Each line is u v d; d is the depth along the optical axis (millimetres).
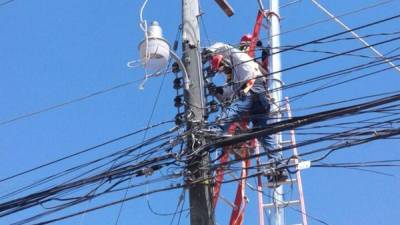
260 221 12758
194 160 11641
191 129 11844
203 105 12383
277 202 12797
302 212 12711
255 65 12922
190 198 11594
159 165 11727
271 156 12086
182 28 13008
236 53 12961
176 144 11844
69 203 11883
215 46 13062
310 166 11375
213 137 11758
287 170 11672
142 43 12258
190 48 12805
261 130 11422
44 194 11984
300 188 12891
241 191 12680
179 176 11633
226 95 12734
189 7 13180
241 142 11586
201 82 12570
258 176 12180
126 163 11938
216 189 12109
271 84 13203
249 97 12641
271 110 12859
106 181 11836
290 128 11203
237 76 12867
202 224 11406
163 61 12242
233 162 11500
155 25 12352
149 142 11961
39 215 11961
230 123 11977
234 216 12562
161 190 11609
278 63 13414
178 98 12383
